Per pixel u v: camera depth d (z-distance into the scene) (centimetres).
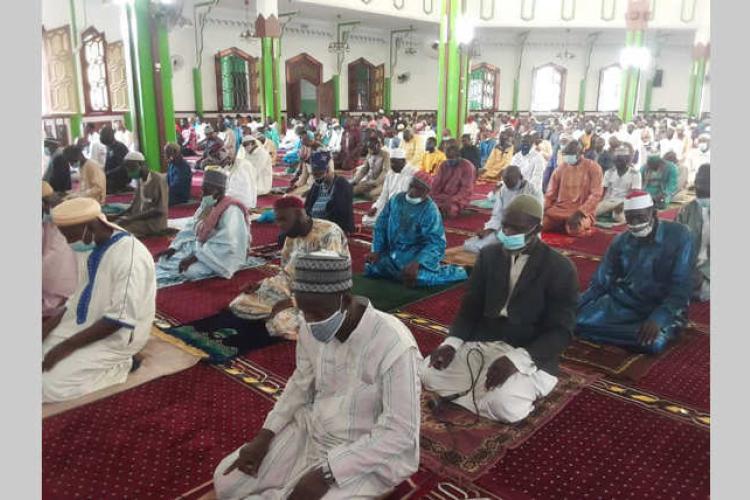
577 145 572
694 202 377
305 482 153
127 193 791
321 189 480
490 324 248
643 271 304
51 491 193
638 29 1391
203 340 306
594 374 277
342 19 1580
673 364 289
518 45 1897
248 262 455
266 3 1152
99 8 1126
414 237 411
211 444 220
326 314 151
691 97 1638
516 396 229
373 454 155
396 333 158
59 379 244
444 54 1041
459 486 196
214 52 1422
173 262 430
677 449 218
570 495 192
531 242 237
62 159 704
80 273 256
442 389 246
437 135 1073
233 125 1281
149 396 253
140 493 193
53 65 1051
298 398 176
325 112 1686
